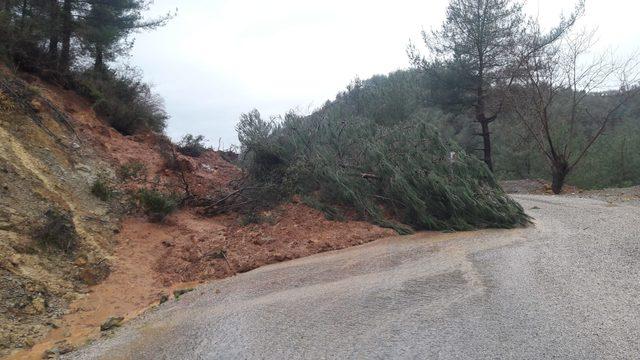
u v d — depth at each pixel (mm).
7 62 10656
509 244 7090
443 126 18344
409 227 8828
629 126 24203
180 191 10422
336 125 11656
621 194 14750
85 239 7285
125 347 4582
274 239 8242
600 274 5348
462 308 4633
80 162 9516
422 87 23562
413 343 3938
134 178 10297
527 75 20438
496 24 21672
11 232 6426
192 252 7719
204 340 4496
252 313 5109
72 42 13500
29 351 4742
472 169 9695
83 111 11992
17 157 7988
